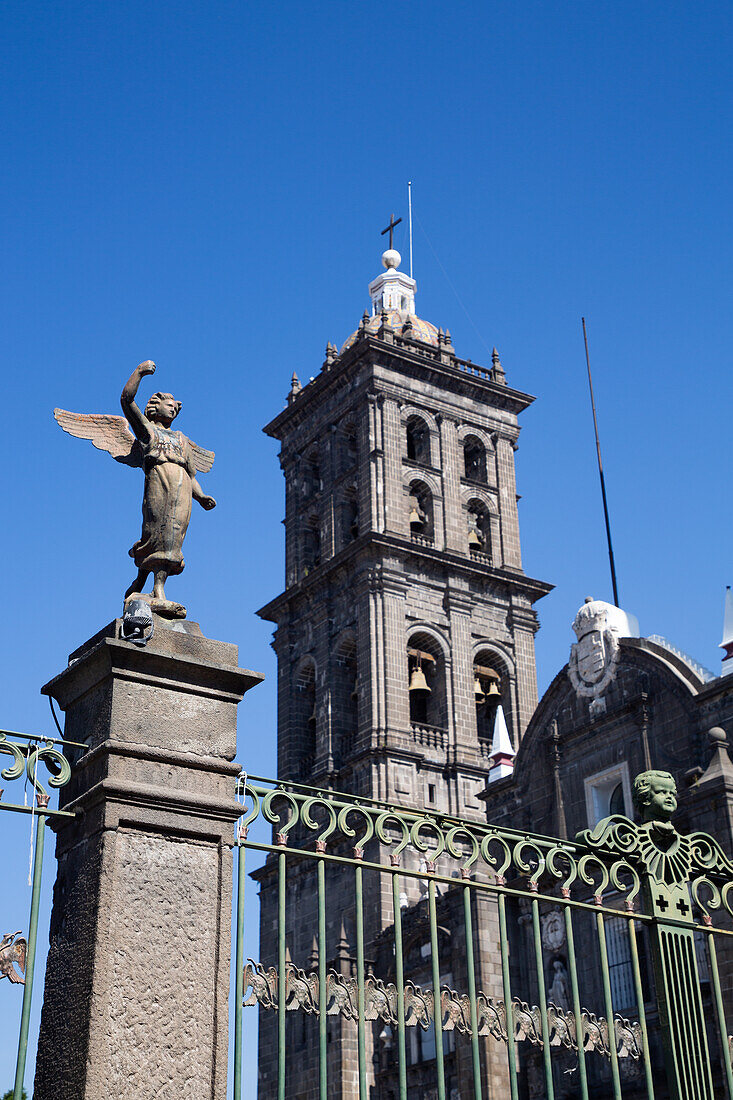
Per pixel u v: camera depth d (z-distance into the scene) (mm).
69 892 9922
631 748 47281
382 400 80250
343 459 82000
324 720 75000
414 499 81125
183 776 10219
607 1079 41438
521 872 11758
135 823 9828
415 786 70688
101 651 10297
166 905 9766
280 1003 9891
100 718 10266
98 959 9297
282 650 80000
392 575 74938
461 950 48062
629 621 50250
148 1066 9234
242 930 9906
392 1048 54469
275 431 88250
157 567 11133
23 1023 8812
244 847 10195
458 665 75438
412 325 87438
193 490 11531
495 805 52594
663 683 46875
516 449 86500
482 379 84625
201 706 10570
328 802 10820
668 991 12211
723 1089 35156
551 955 45031
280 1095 9641
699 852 13109
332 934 64875
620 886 12438
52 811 9703
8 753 9648
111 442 11539
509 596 80000
